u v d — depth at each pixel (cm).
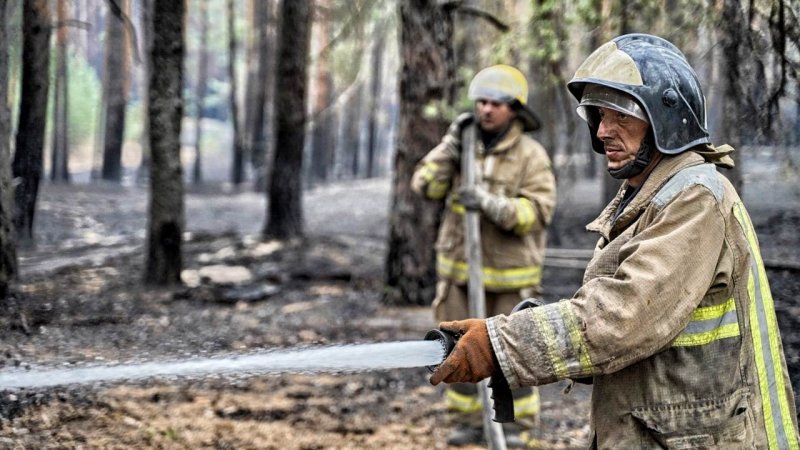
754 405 201
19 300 510
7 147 470
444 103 779
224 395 481
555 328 193
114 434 370
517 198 427
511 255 428
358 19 1330
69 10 724
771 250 722
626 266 192
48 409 375
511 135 436
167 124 791
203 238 1267
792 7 364
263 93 2434
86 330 501
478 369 197
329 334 650
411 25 791
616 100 205
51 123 2066
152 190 801
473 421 441
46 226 1257
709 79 459
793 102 422
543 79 731
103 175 2223
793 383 352
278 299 816
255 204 2117
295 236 1296
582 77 211
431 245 815
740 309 199
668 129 202
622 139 208
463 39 1128
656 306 187
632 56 204
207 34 2811
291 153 1292
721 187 199
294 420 458
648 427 198
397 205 816
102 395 416
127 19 704
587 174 1970
